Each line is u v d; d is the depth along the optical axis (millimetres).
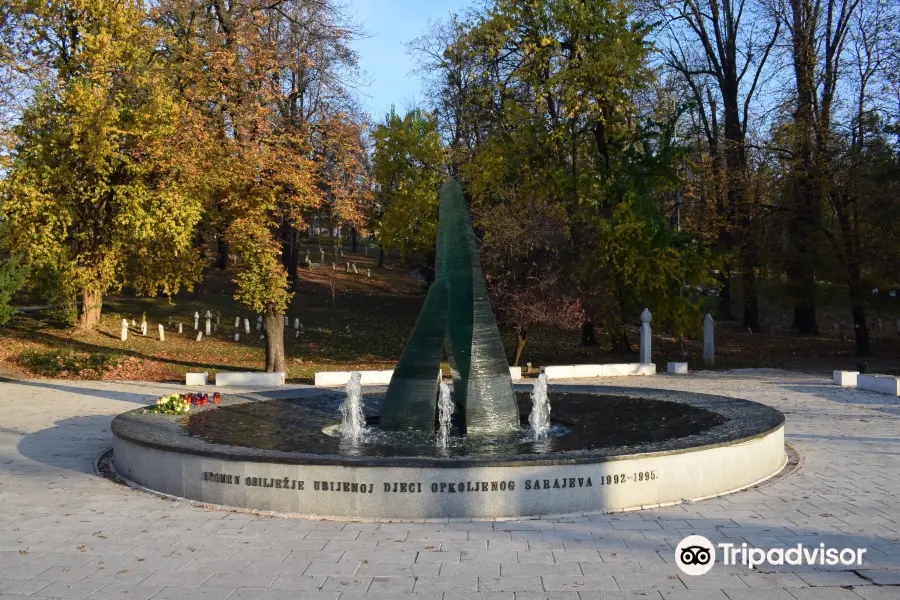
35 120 21734
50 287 27531
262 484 8055
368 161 36531
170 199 21375
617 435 10234
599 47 25031
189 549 6672
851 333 35062
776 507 7941
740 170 29969
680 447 8367
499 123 29062
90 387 20141
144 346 27562
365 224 24172
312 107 26344
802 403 16328
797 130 26922
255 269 22047
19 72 22031
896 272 24266
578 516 7664
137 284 24672
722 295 41125
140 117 21750
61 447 11984
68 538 7043
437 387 10961
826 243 25703
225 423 11344
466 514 7660
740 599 5379
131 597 5512
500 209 24609
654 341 32125
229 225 22500
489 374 10844
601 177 25859
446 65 31203
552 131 26672
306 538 6973
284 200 22438
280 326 23375
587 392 15164
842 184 25047
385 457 7941
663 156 26469
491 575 5906
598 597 5438
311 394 15141
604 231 24703
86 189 22688
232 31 21984
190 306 35781
